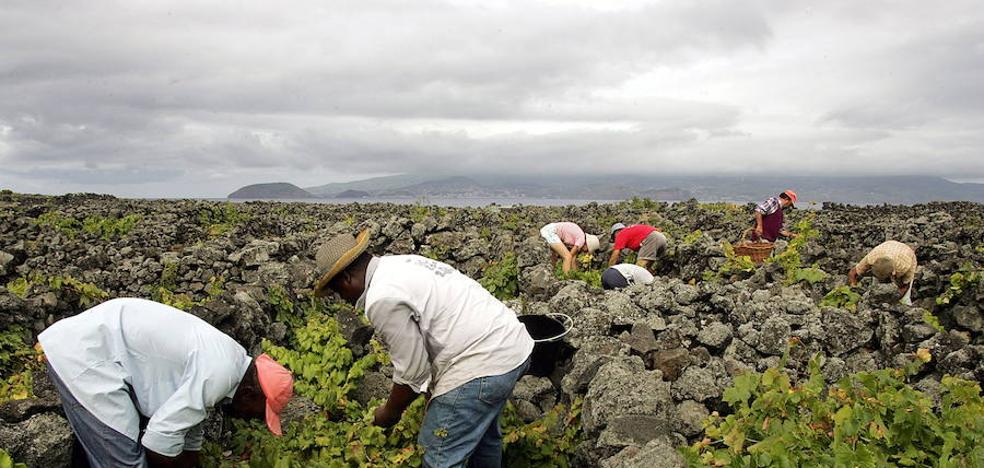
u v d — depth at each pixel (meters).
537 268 10.38
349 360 6.29
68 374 3.70
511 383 4.49
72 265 11.17
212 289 9.07
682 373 6.36
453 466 4.48
